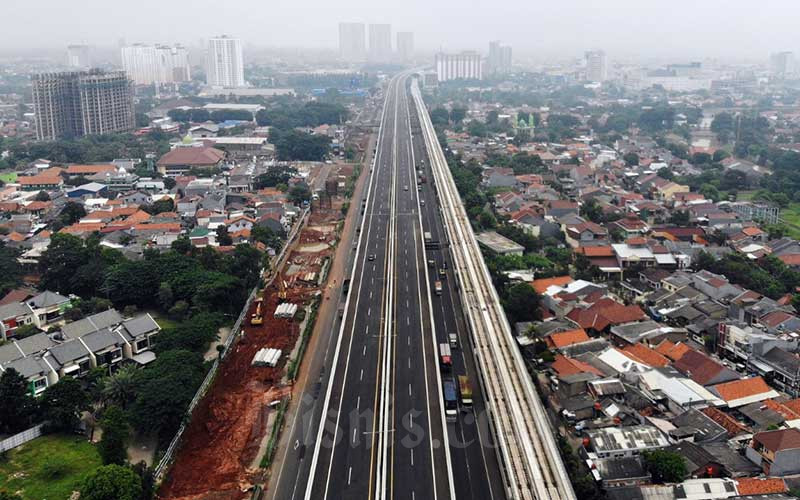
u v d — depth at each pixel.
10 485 112.75
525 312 177.12
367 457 118.00
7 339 160.62
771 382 147.00
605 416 134.12
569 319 175.25
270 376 150.12
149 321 161.50
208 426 131.88
